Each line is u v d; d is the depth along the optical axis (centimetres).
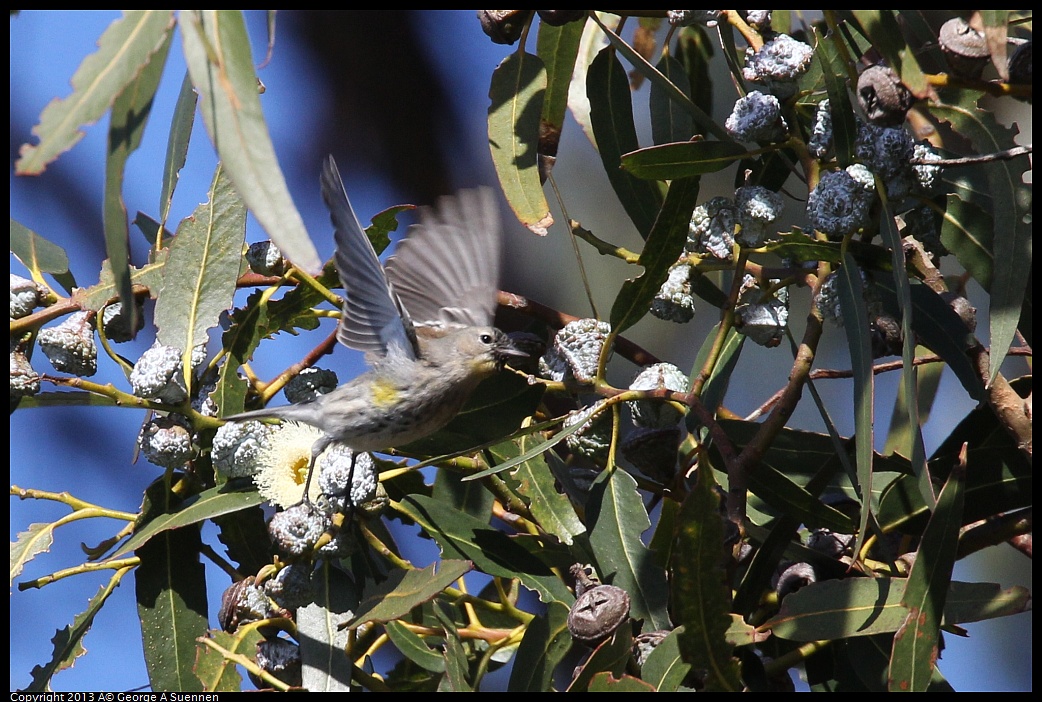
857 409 491
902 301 490
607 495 528
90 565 556
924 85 493
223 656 518
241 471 556
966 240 560
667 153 541
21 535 553
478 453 604
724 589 465
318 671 521
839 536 575
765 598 535
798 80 561
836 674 521
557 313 641
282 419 557
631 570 511
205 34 414
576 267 921
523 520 616
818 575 532
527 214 591
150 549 561
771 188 616
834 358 870
